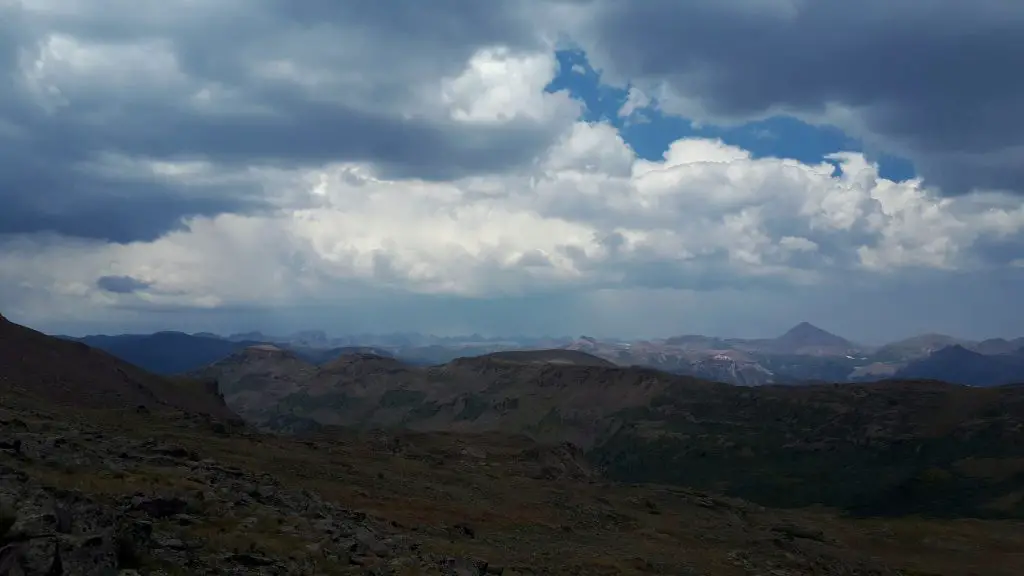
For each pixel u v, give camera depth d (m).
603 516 83.88
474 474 96.94
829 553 93.19
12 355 93.25
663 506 105.50
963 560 108.56
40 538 18.86
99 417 66.69
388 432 133.50
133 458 44.44
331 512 44.41
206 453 61.47
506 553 50.19
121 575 20.42
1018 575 99.69
